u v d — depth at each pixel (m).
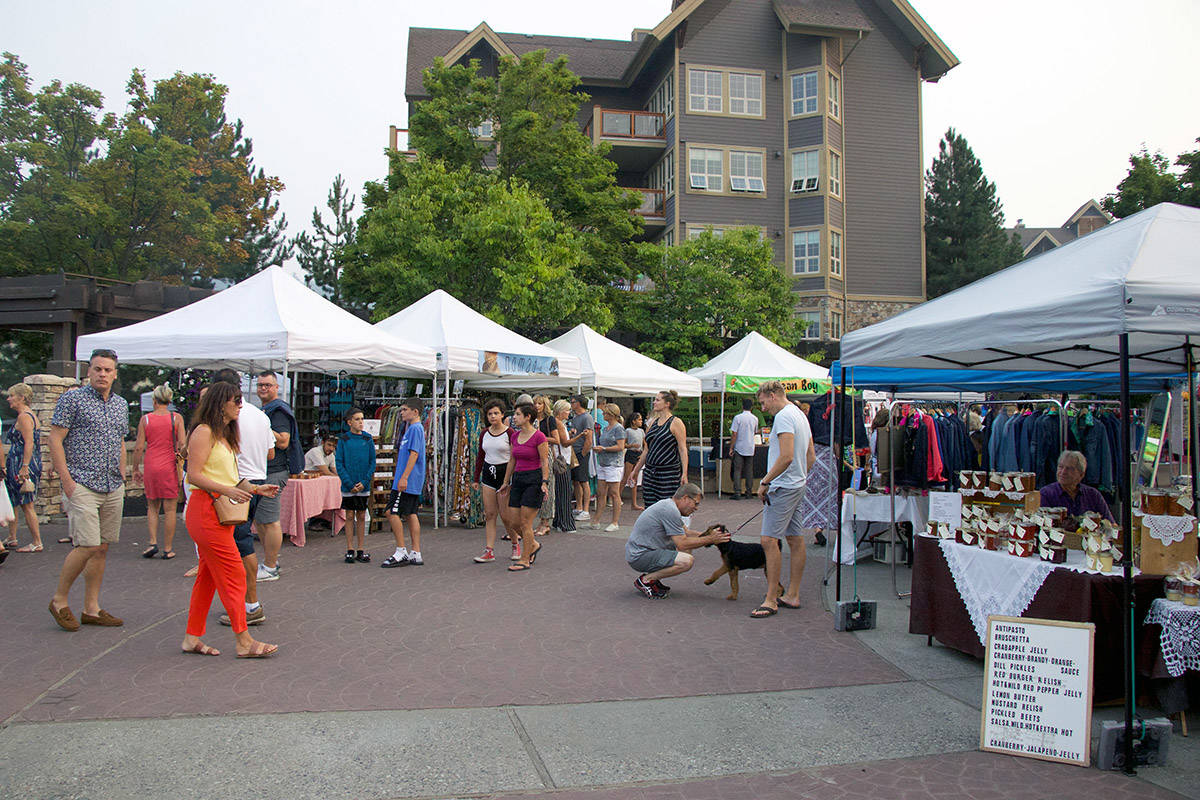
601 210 24.41
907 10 31.00
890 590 7.88
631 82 33.44
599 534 11.27
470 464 11.82
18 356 18.56
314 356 9.66
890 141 31.70
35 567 8.19
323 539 10.40
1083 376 8.66
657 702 4.62
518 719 4.32
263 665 5.15
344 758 3.80
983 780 3.72
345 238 31.19
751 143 30.42
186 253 33.50
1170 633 4.26
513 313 19.52
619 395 16.38
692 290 23.14
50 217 30.41
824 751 4.02
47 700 4.45
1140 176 29.94
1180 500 4.63
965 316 4.95
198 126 38.25
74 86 33.19
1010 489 5.40
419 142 22.56
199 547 5.24
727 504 15.27
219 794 3.42
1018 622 4.14
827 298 29.72
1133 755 3.85
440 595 7.25
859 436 10.21
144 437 8.74
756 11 30.69
